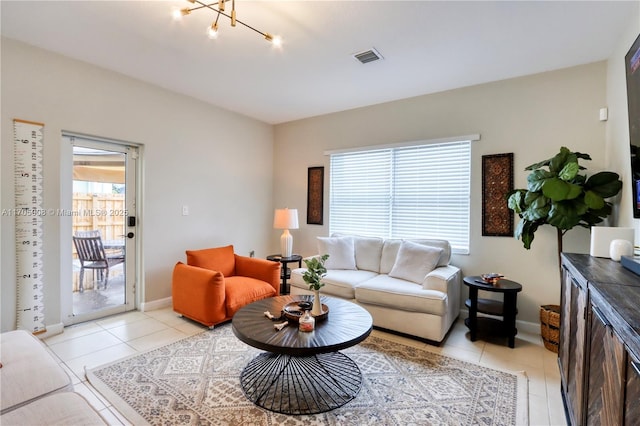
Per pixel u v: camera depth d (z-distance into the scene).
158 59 2.97
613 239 1.90
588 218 2.59
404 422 1.80
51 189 2.88
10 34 2.55
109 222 3.39
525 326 3.20
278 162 5.17
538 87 3.14
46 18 2.32
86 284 3.25
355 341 1.92
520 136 3.23
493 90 3.37
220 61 2.99
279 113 4.61
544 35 2.46
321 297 2.75
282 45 2.66
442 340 2.85
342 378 2.23
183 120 3.90
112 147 3.39
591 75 2.90
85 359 2.47
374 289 3.06
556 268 3.07
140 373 2.27
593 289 1.28
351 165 4.43
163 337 2.89
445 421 1.81
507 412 1.89
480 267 3.45
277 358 2.48
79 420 1.15
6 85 2.62
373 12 2.20
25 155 2.72
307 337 1.92
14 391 1.31
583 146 2.94
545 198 2.58
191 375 2.24
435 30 2.41
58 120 2.90
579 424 1.45
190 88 3.69
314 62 2.98
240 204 4.66
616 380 1.01
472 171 3.49
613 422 1.03
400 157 4.02
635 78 1.74
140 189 3.58
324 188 4.66
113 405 1.91
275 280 3.55
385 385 2.16
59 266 2.95
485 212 3.41
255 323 2.13
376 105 4.16
